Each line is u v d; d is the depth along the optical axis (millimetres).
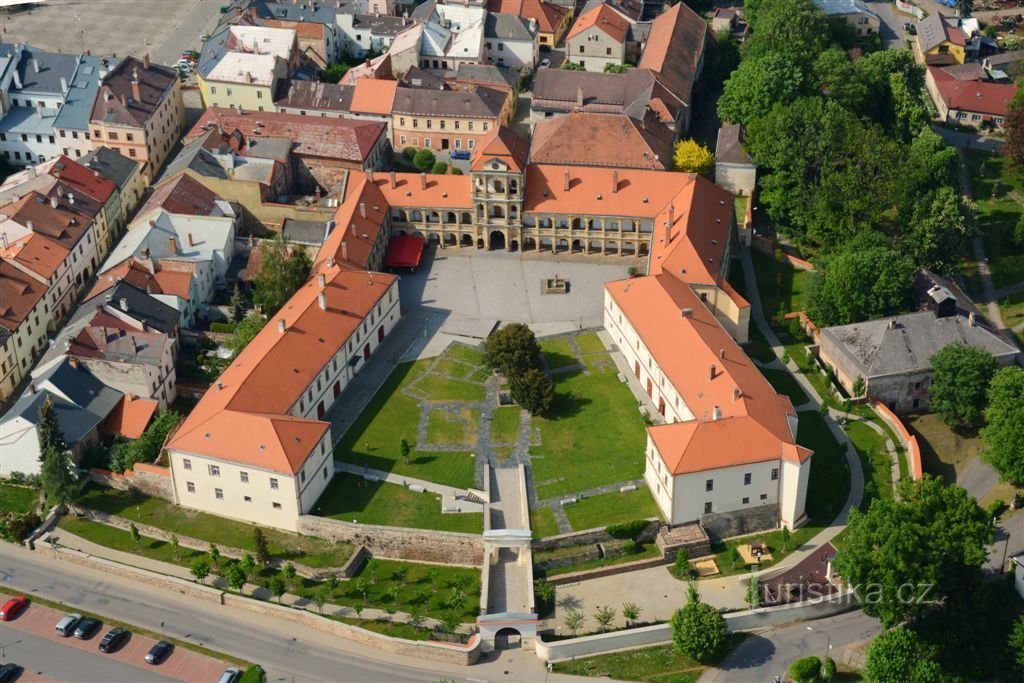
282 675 192750
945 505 196625
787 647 195750
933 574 187750
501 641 197500
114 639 198000
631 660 194250
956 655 190375
